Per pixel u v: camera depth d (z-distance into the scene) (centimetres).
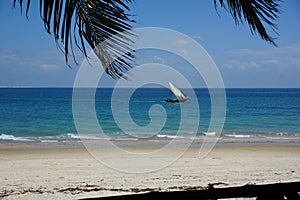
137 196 283
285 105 6638
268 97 9900
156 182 1037
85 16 305
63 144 2089
